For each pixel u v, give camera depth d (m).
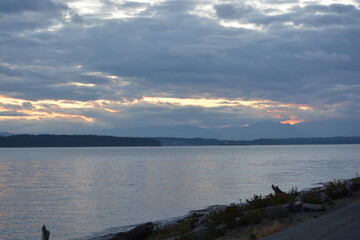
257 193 39.03
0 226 26.55
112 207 33.53
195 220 16.66
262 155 164.12
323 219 12.65
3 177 65.19
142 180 57.62
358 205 15.28
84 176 66.12
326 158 121.56
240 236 12.03
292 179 53.34
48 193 43.66
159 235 15.73
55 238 22.94
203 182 52.16
